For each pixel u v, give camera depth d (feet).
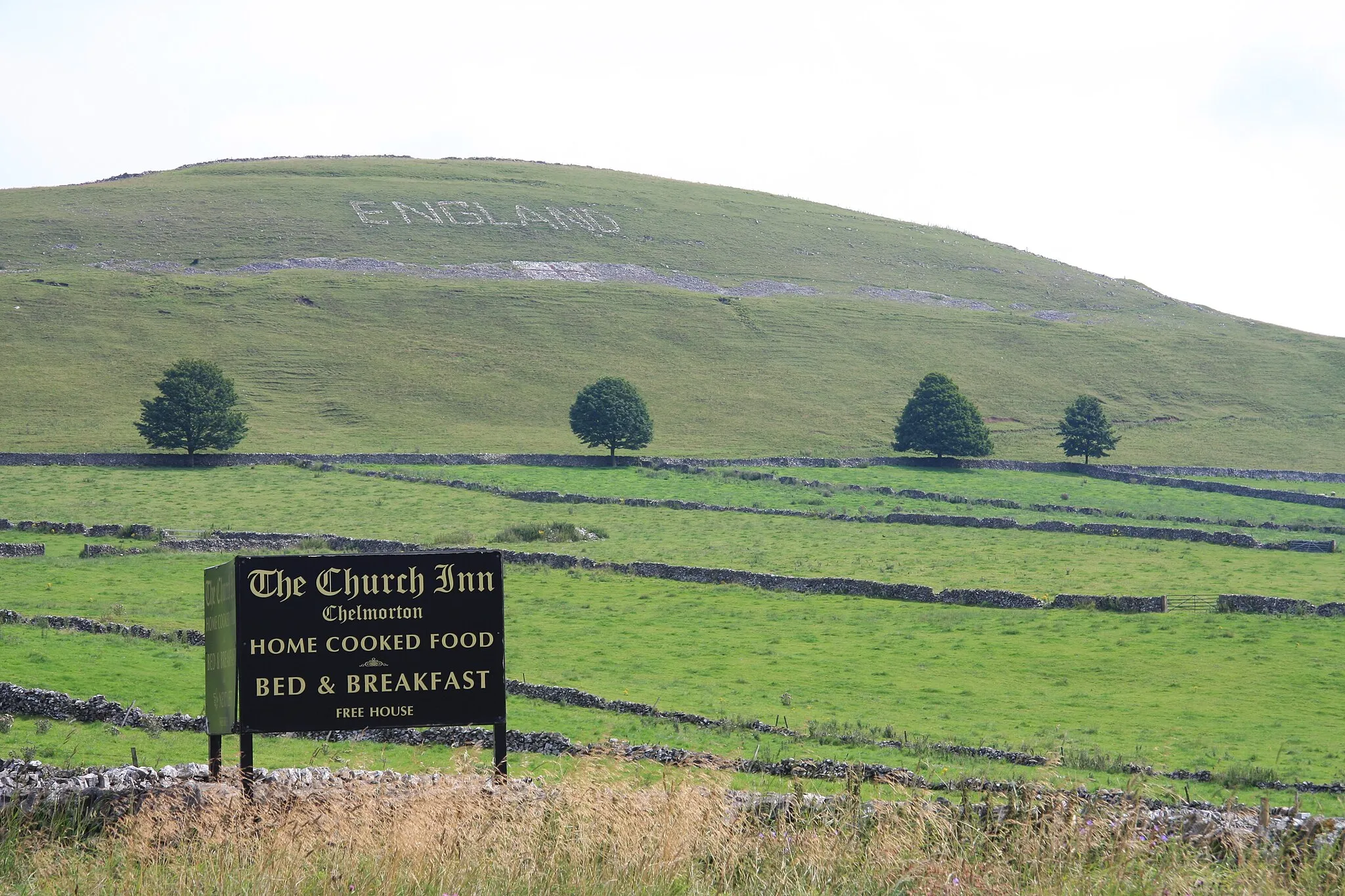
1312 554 377.50
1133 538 404.36
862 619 290.76
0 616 260.62
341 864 62.85
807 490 508.94
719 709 207.62
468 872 61.67
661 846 63.36
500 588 88.28
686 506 453.58
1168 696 221.05
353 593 86.58
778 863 64.23
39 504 448.65
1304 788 160.15
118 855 67.00
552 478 525.34
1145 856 63.72
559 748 168.76
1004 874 61.36
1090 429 636.89
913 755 176.14
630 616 293.43
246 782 82.02
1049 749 178.91
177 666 224.74
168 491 480.23
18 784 92.07
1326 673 235.61
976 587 323.37
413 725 86.74
